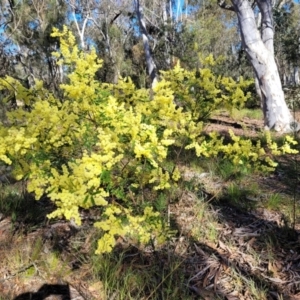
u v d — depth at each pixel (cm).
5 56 909
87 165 124
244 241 225
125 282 173
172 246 213
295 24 1694
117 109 140
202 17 1928
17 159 148
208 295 175
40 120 153
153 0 2064
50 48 1179
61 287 182
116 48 2047
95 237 217
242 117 902
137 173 171
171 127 187
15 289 181
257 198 289
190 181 288
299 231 235
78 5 1794
